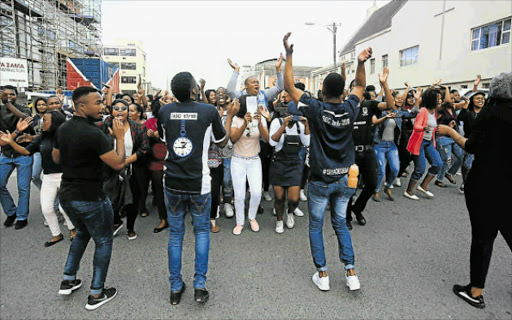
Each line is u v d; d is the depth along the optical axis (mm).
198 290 2518
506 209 2354
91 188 2393
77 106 2340
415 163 5188
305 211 4879
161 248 3604
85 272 3092
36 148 3629
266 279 2924
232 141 3180
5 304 2584
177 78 2486
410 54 18969
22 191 4164
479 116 2459
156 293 2727
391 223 4258
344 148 2602
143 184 3877
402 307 2496
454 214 4570
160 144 3963
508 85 2311
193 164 2469
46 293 2744
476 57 14359
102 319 2393
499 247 3492
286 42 2621
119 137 2480
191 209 2561
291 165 3861
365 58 2635
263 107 3633
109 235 2561
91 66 15922
